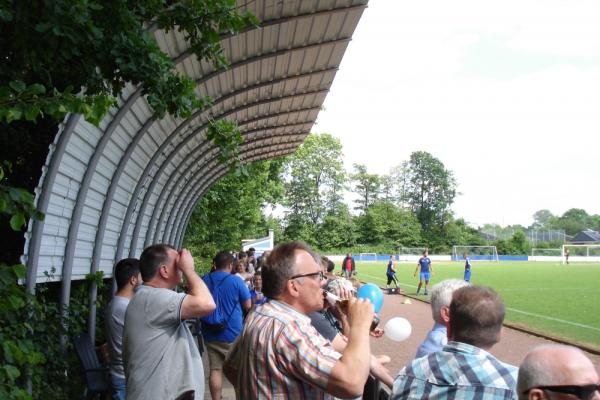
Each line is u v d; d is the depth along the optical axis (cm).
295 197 10388
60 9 397
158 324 353
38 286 723
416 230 10800
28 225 606
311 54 1138
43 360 402
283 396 243
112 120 762
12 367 342
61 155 631
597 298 2388
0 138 724
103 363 650
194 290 358
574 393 200
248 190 3544
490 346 271
